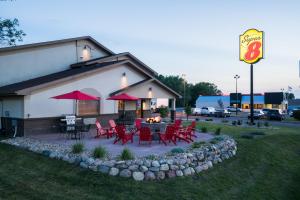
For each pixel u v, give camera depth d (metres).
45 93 17.47
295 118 44.91
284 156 17.86
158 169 9.82
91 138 16.36
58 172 9.82
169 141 15.05
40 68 23.06
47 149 12.19
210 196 9.40
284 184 13.12
